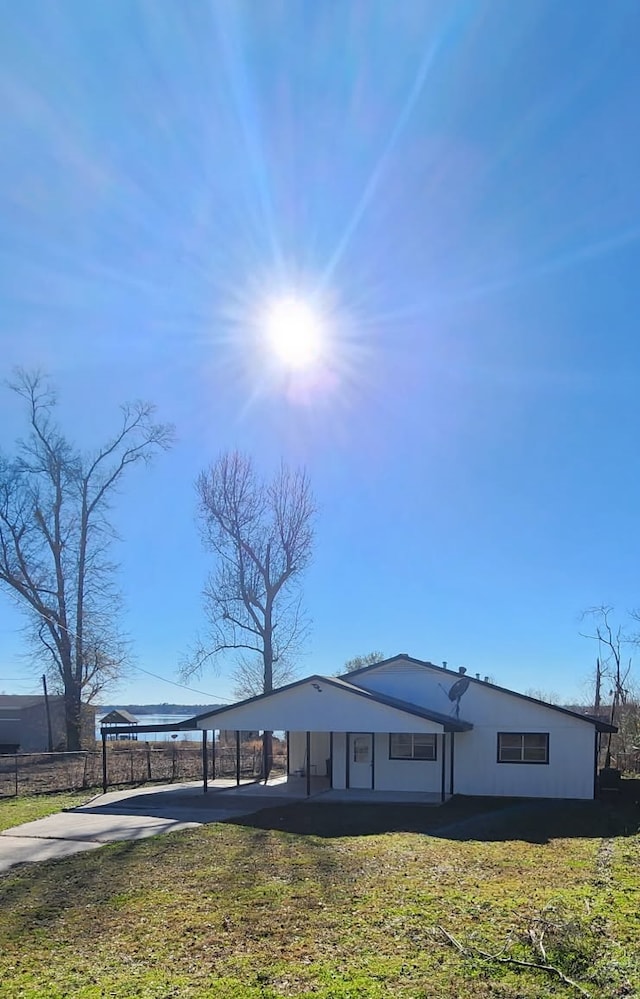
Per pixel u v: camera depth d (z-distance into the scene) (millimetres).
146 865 10227
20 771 24984
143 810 16141
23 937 7117
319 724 18578
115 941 6883
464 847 11055
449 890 8227
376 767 19844
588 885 8391
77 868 10227
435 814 15031
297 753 23609
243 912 7645
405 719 17938
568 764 18812
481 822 13875
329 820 14125
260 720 18984
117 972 6027
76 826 14055
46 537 34719
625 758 25344
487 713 19531
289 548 35250
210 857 10594
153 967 6121
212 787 20406
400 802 17031
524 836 12242
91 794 19672
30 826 14242
